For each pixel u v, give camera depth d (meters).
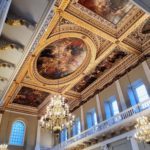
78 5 8.37
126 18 9.15
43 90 14.10
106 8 8.61
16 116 16.14
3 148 11.90
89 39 10.25
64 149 14.42
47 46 10.28
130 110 10.05
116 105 12.00
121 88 11.75
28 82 13.14
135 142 9.44
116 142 10.76
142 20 8.84
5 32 4.20
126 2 8.25
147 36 10.46
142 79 10.50
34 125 16.61
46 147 16.39
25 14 3.95
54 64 12.13
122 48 10.77
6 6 3.22
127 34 9.73
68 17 8.62
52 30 9.12
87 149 12.75
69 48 10.95
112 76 12.78
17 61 5.05
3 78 5.56
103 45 10.91
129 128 10.13
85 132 12.99
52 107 7.72
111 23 9.51
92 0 8.18
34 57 10.66
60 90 14.50
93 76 13.38
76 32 9.68
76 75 13.03
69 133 15.77
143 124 7.71
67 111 7.75
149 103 9.16
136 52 11.06
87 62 11.96
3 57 4.85
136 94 10.94
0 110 15.57
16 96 14.95
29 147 15.43
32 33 4.32
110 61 11.98
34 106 16.89
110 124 11.06
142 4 4.07
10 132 15.29
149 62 10.41
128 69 11.62
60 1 7.88
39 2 3.70
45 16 4.03
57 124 7.09
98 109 13.05
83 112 14.73
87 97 14.83
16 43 4.54
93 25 9.21
